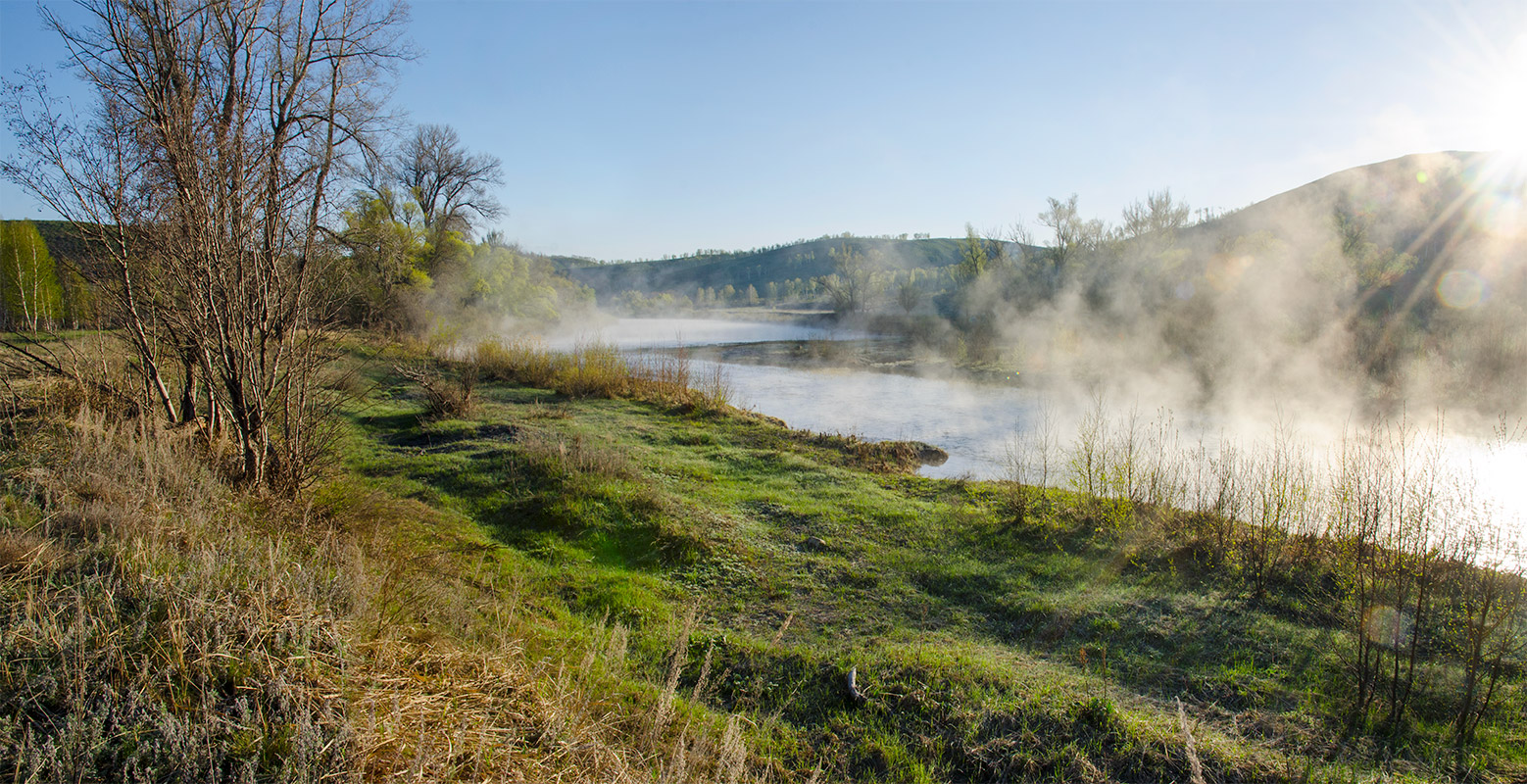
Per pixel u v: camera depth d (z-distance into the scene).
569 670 4.27
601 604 5.93
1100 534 7.70
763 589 6.39
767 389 23.00
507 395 16.73
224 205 6.22
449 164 31.50
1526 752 3.66
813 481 9.98
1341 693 4.32
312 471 7.31
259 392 6.57
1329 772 3.49
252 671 3.16
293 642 3.38
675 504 8.32
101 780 2.44
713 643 5.18
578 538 7.47
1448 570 5.32
